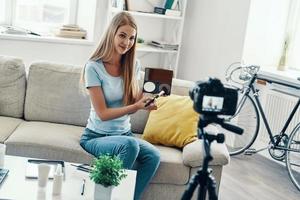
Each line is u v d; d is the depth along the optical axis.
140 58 5.20
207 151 1.72
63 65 3.34
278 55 4.70
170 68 5.19
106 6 4.75
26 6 4.85
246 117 4.54
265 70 4.37
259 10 4.49
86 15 4.88
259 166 4.28
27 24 4.89
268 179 4.00
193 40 5.10
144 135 3.12
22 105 3.29
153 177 2.84
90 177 2.11
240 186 3.78
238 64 4.54
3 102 3.25
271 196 3.65
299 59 4.55
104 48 2.83
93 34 4.77
